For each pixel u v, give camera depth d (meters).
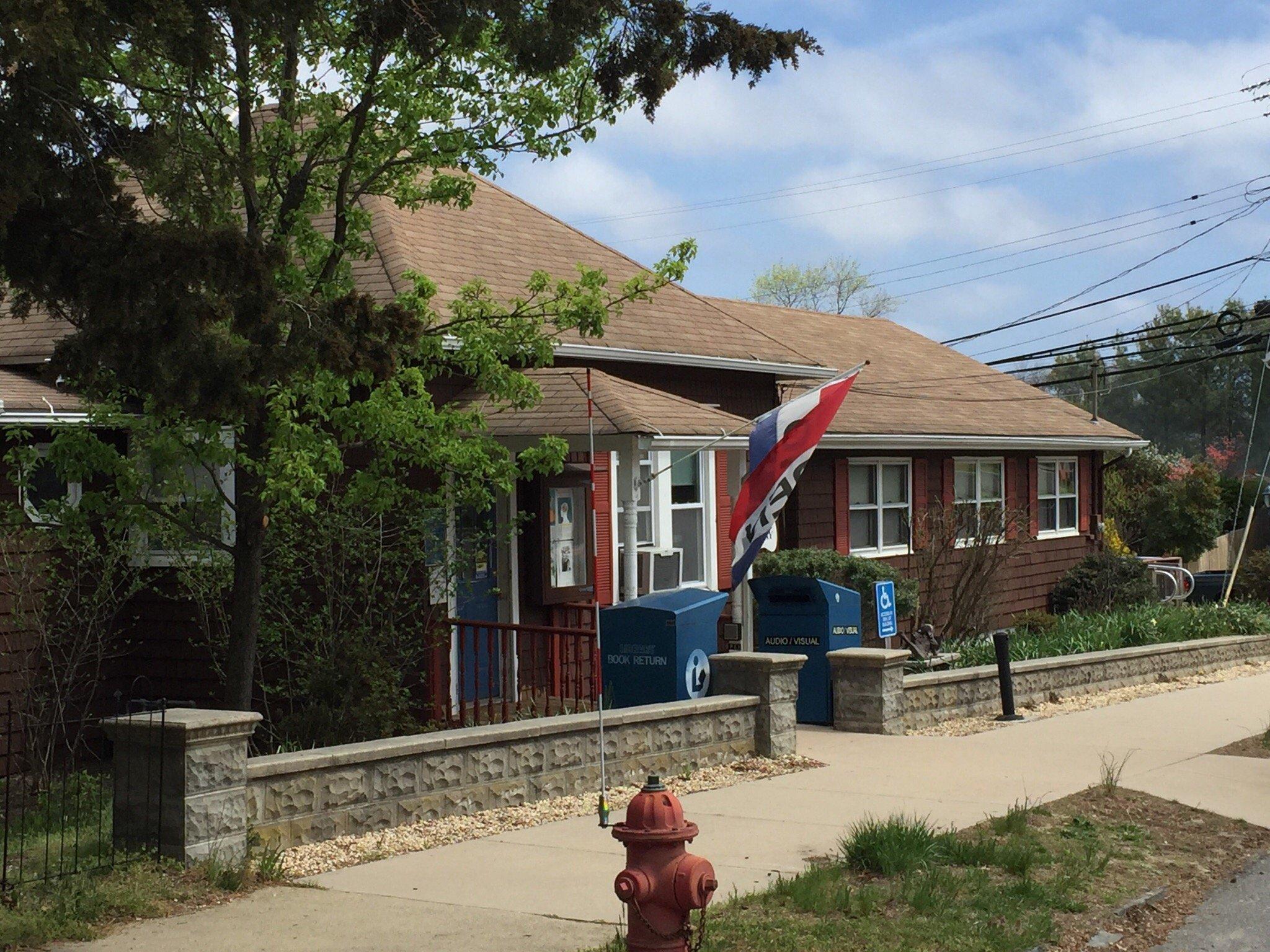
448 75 10.59
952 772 10.44
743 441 13.75
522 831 8.50
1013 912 6.65
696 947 5.48
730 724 10.83
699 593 11.88
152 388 8.12
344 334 8.96
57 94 7.74
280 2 8.28
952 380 26.09
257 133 10.87
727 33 9.99
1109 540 29.97
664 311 16.77
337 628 12.11
